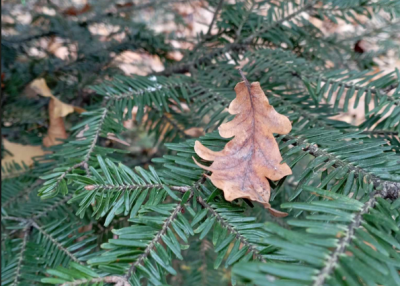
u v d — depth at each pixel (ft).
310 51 1.55
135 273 0.58
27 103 1.70
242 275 0.41
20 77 1.71
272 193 0.72
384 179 0.66
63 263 0.93
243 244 0.63
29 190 1.38
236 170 0.72
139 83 1.20
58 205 1.19
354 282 0.42
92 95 1.72
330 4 1.39
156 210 0.68
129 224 1.30
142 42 1.82
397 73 1.00
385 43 1.65
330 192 0.61
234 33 1.53
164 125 1.63
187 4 1.98
